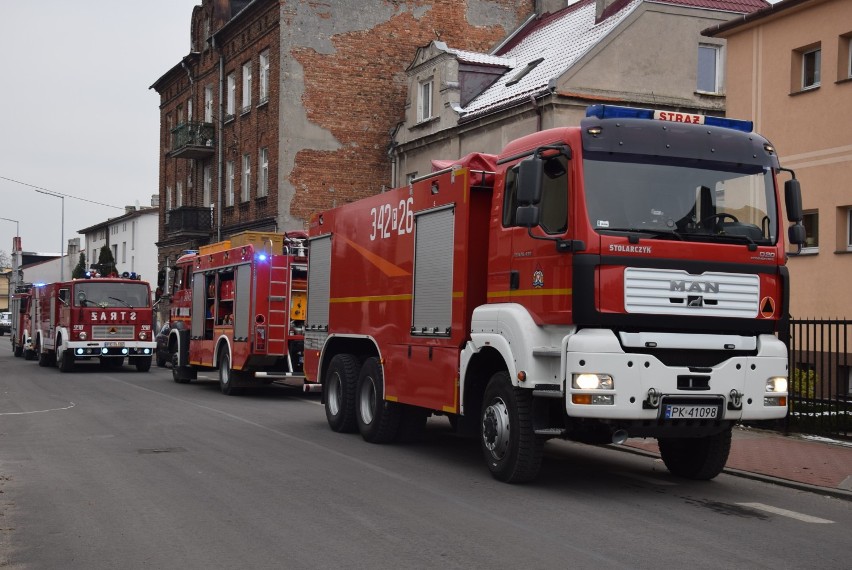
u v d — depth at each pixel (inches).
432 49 1190.9
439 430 547.8
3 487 350.6
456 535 274.2
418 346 429.4
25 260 4330.7
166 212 1915.6
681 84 994.7
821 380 497.4
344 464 409.4
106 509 310.7
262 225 1357.0
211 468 394.0
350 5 1331.2
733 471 393.4
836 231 682.8
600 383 317.4
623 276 321.4
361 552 254.1
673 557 251.0
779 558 252.4
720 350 336.5
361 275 499.5
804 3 701.3
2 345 2048.5
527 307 348.5
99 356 1098.1
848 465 405.7
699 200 338.3
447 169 407.5
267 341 722.8
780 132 733.3
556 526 287.7
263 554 252.4
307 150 1310.3
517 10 1413.6
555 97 941.8
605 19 1058.1
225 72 1551.4
